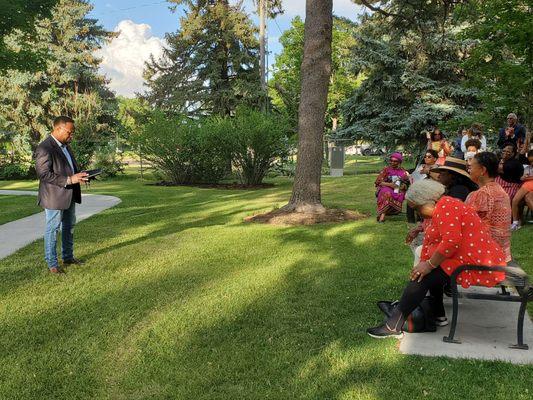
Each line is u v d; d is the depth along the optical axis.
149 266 6.01
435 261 3.63
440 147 10.75
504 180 7.86
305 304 4.55
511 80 11.45
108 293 4.99
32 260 6.40
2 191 17.94
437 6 12.63
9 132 30.61
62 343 3.81
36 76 31.72
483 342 3.70
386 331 3.78
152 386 3.14
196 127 20.41
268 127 18.59
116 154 28.33
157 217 10.06
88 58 34.75
